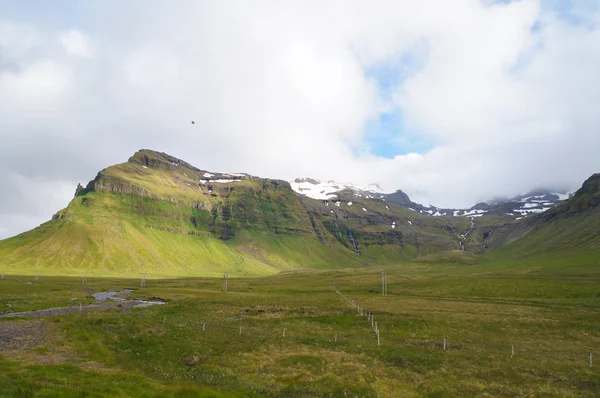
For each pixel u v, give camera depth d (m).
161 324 62.19
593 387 35.91
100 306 90.31
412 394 33.06
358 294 130.00
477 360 44.75
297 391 32.47
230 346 48.75
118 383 27.69
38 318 62.44
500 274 169.88
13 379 25.97
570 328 64.06
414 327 65.31
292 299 107.62
